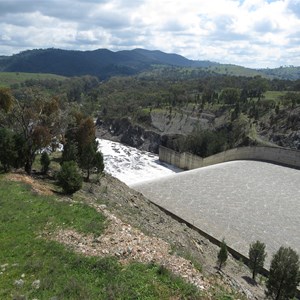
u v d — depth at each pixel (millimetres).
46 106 45562
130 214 39125
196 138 125000
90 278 18062
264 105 140250
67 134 54062
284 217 66688
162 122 152125
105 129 173000
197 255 34438
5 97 47781
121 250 20609
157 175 105188
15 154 41562
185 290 17266
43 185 37906
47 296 16562
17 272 18719
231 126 131875
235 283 28000
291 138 114500
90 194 41031
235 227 61812
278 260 32219
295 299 36875
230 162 102688
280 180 86750
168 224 44562
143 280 17750
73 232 23250
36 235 23078
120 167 111688
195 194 76688
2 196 30516
